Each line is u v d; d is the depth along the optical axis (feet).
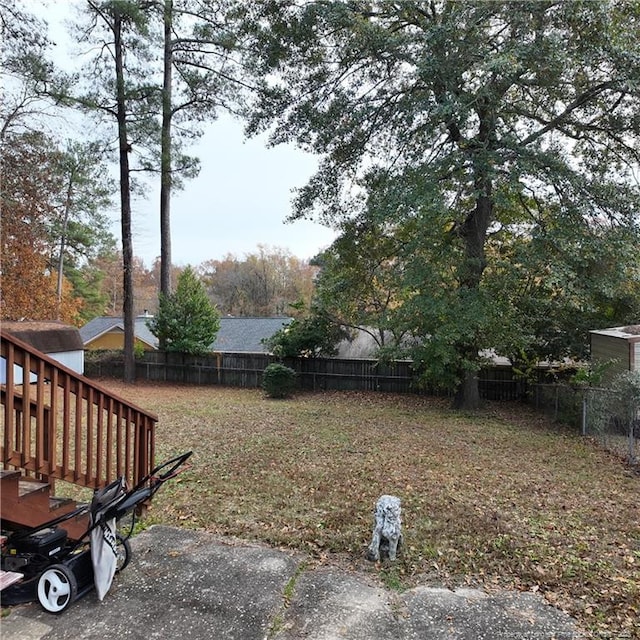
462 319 30.25
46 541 9.59
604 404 26.03
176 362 57.88
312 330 50.16
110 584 9.74
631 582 10.66
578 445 25.20
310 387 51.03
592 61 25.00
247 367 54.54
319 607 9.35
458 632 8.63
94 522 9.25
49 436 10.12
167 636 8.35
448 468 20.27
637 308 35.40
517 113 31.27
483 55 26.20
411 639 8.40
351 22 28.27
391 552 11.48
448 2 28.40
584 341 37.86
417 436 26.91
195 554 11.55
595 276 29.17
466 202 32.09
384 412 35.65
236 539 12.55
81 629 8.50
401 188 29.07
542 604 9.66
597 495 17.12
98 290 103.14
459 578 10.70
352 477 18.71
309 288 126.93
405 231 35.06
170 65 52.47
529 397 39.93
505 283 31.30
